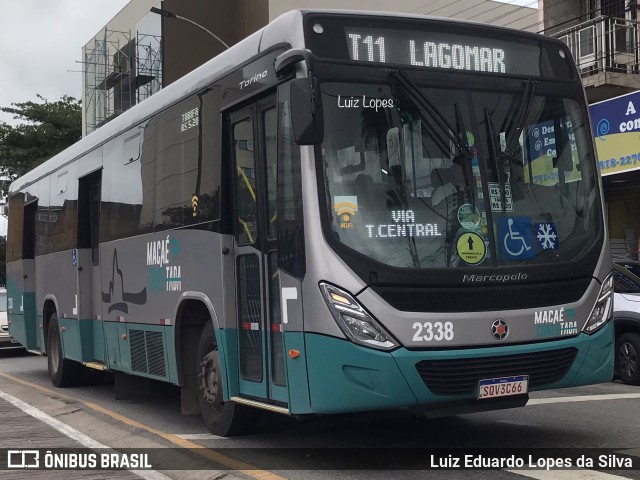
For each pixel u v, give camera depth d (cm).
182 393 840
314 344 605
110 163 1067
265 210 687
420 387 596
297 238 624
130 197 988
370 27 652
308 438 779
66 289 1228
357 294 596
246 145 723
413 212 625
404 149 637
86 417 945
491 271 629
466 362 611
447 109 657
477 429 802
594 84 1698
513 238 650
